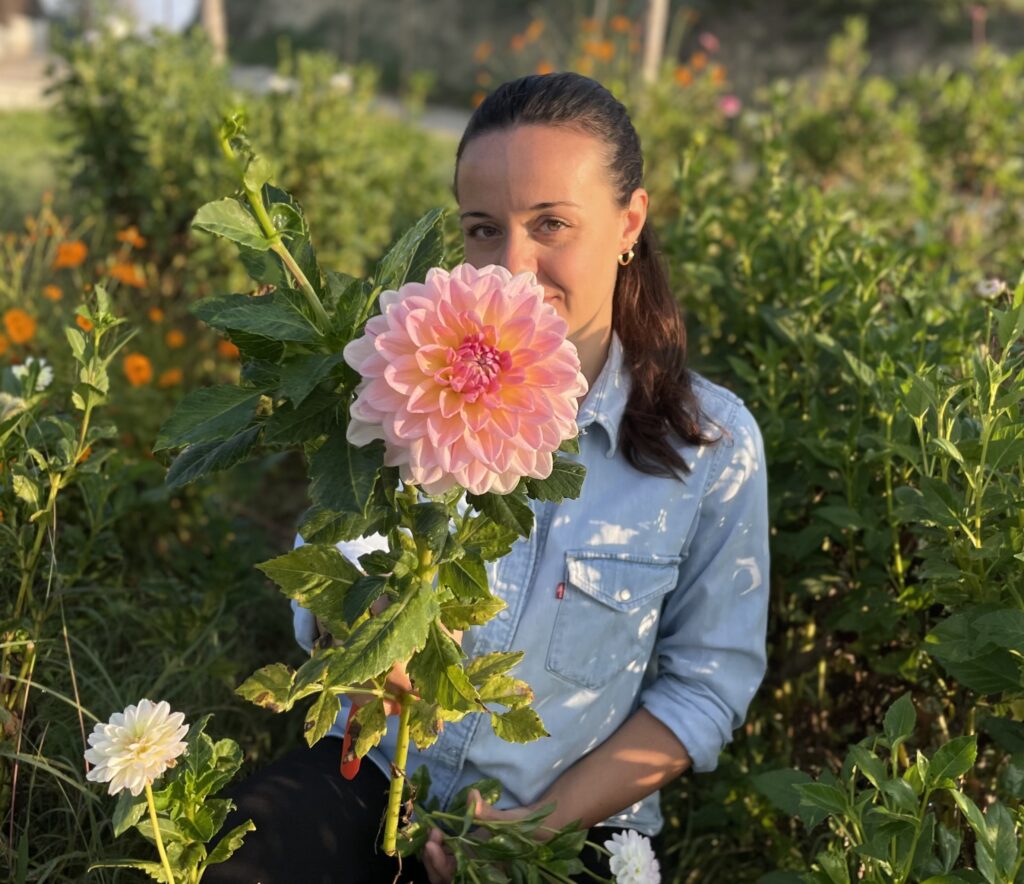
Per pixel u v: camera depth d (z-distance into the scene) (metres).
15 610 1.94
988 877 1.26
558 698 1.77
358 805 1.75
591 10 14.97
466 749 1.76
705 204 3.11
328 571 1.33
